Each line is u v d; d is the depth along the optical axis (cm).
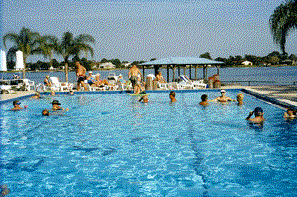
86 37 2838
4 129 915
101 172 541
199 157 613
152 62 2408
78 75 2062
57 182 500
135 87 1931
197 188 465
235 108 1234
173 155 631
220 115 1085
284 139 734
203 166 560
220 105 1326
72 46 2795
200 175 517
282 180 487
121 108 1310
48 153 662
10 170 557
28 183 496
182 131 852
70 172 543
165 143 727
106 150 679
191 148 679
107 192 458
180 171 538
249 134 793
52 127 938
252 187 464
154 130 873
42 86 2131
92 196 445
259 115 958
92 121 1027
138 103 1464
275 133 795
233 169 540
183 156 623
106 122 1006
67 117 1109
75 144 734
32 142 759
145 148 688
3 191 455
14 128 928
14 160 616
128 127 923
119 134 831
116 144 728
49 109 1280
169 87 2112
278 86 2039
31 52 2647
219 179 498
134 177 515
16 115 1157
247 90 1820
